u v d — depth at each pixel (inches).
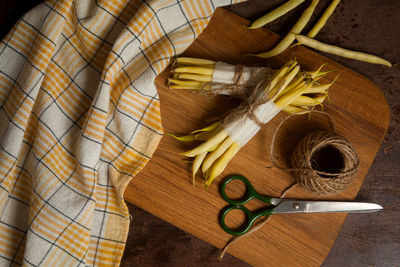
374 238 48.4
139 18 40.1
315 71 42.1
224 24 44.2
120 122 42.2
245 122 39.4
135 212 48.5
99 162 42.7
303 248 44.0
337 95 44.4
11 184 41.3
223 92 42.0
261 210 43.9
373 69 46.5
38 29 40.9
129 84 41.6
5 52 41.7
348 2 46.4
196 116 43.8
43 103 41.9
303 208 42.5
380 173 48.0
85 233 41.1
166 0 40.7
